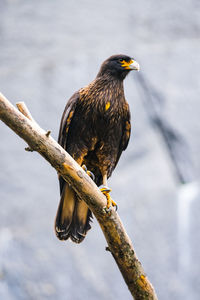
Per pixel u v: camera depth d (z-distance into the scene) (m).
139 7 15.34
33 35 15.05
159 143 14.12
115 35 15.04
